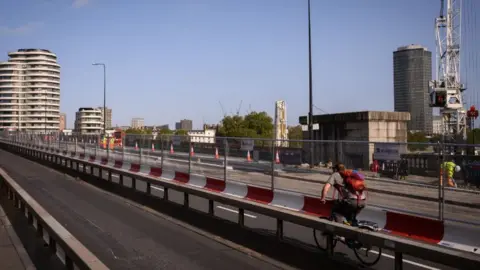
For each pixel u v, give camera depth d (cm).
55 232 589
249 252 748
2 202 1232
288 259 707
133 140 1827
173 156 1538
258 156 1139
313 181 966
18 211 1087
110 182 1795
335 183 758
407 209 766
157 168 1641
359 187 736
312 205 951
